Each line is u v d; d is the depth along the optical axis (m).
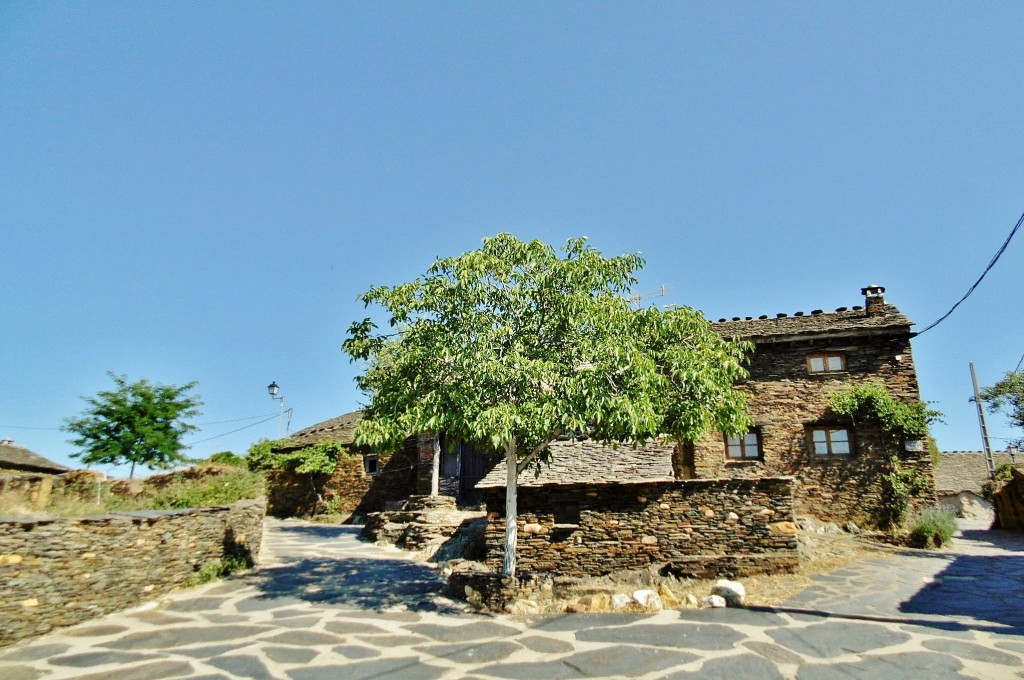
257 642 8.24
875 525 17.70
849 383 19.05
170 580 11.10
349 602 10.62
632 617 9.28
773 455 19.00
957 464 38.66
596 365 9.55
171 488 14.41
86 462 17.12
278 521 25.03
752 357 20.03
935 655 7.18
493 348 10.05
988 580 11.46
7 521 7.98
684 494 12.87
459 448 22.88
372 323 11.01
